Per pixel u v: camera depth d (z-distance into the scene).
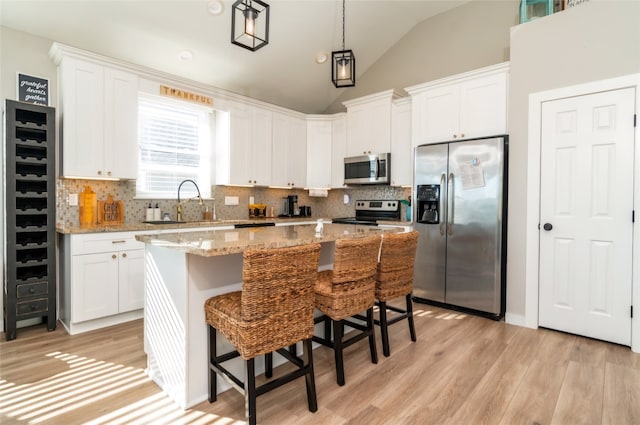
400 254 2.38
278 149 4.71
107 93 3.09
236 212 4.57
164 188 3.89
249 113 4.35
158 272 1.97
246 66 4.10
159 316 1.96
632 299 2.47
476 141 3.20
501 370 2.15
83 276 2.72
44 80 2.96
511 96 3.04
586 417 1.67
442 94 3.57
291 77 4.59
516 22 3.75
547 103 2.85
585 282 2.69
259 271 1.47
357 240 1.96
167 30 3.30
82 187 3.20
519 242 3.00
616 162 2.54
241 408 1.75
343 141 4.89
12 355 2.32
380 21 4.29
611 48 2.55
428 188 3.57
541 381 2.01
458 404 1.78
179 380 1.77
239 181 4.23
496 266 3.09
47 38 2.98
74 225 3.08
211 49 3.68
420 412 1.71
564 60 2.76
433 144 3.56
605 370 2.15
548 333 2.79
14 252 2.58
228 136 4.13
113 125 3.13
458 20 4.18
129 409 1.73
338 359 1.95
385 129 4.33
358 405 1.77
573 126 2.72
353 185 4.89
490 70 3.22
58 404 1.76
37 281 2.69
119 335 2.68
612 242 2.56
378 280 2.33
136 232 3.02
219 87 4.28
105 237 2.84
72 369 2.13
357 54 4.73
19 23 2.81
